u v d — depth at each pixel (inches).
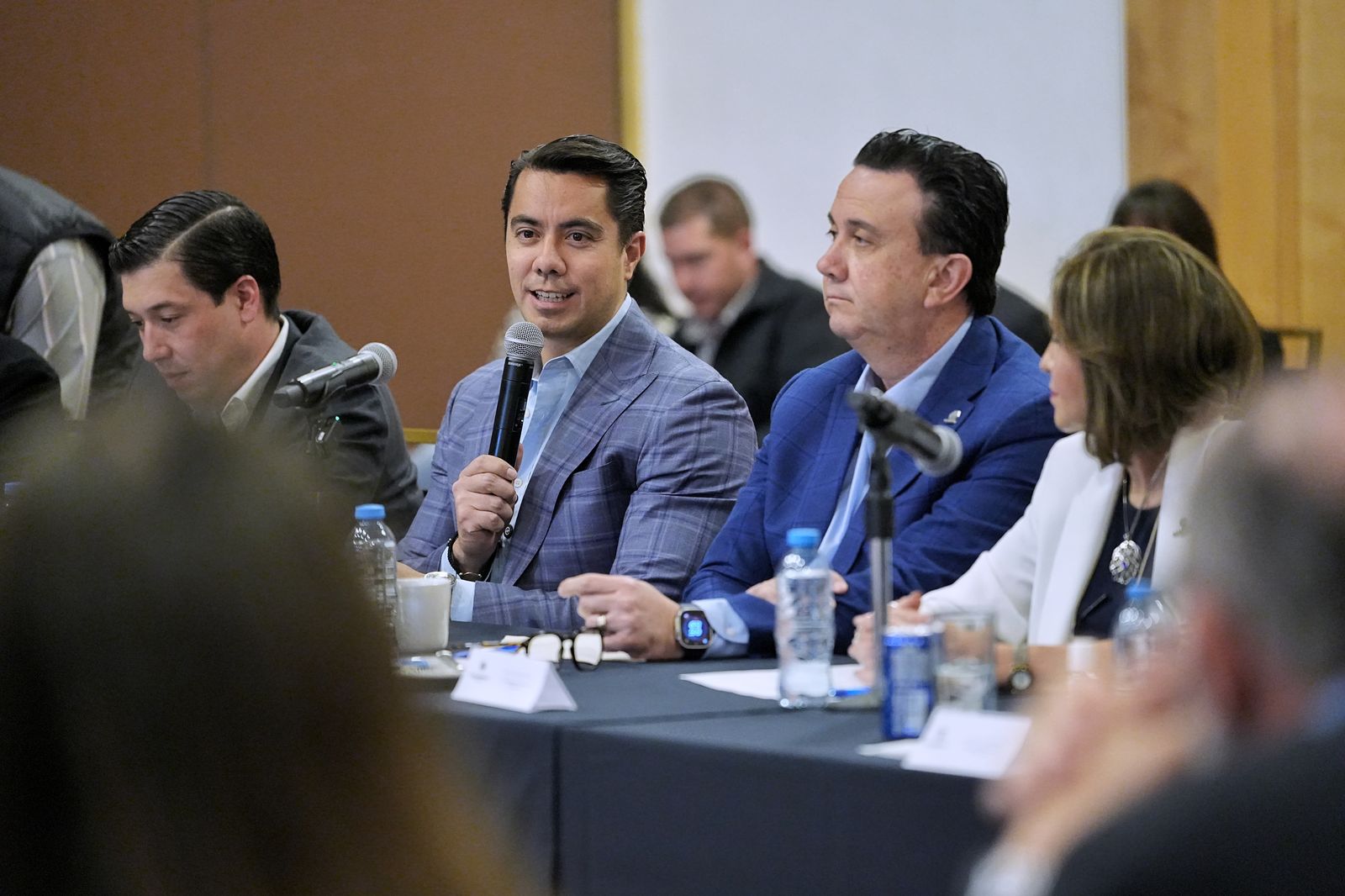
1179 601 96.2
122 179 626.5
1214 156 614.9
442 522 376.2
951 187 305.1
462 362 636.7
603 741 203.3
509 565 354.6
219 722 62.2
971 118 620.1
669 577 338.3
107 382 477.1
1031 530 271.4
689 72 628.7
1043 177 620.1
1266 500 90.8
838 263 310.7
